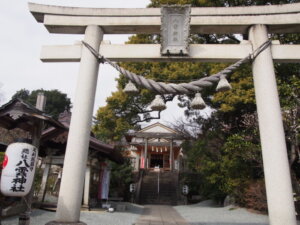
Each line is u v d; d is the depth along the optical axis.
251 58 4.92
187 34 4.92
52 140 10.32
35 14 5.41
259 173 11.55
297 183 8.20
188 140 17.34
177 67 12.41
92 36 5.15
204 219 9.48
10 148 4.49
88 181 11.18
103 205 11.80
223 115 13.31
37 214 8.30
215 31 5.37
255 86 4.83
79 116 4.63
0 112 5.75
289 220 3.90
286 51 4.98
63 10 5.35
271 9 5.13
